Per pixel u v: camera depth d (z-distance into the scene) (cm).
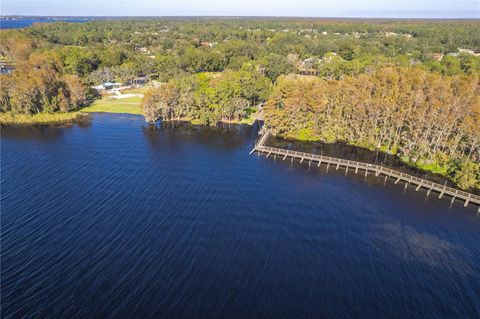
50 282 4616
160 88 11831
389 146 9506
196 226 5950
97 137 10375
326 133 10038
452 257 5419
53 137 10338
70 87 13312
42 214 6150
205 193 7094
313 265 5116
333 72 16288
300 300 4469
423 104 8588
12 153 9031
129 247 5347
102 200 6694
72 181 7475
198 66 19425
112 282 4644
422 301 4541
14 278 4666
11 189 7044
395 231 6041
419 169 8425
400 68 10856
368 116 9544
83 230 5734
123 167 8262
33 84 11856
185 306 4297
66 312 4166
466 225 6297
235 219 6197
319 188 7500
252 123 11875
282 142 10200
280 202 6850
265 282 4744
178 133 10875
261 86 13250
